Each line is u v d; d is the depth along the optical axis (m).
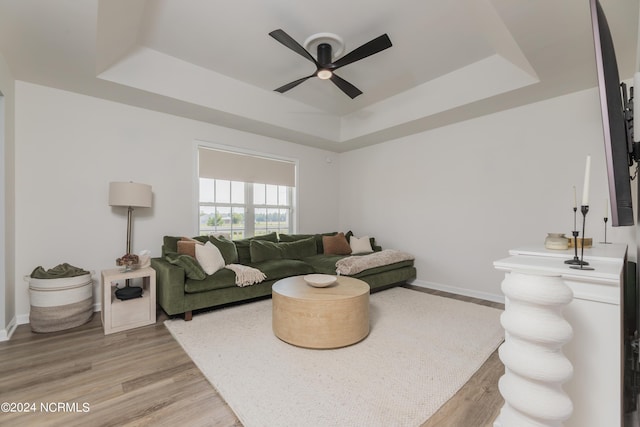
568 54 2.35
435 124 4.05
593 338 1.08
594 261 1.28
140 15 2.38
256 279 3.19
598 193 2.92
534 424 0.96
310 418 1.48
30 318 2.53
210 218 4.10
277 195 4.89
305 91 3.96
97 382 1.79
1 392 1.69
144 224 3.45
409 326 2.71
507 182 3.53
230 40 2.80
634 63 2.45
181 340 2.36
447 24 2.57
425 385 1.77
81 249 3.05
